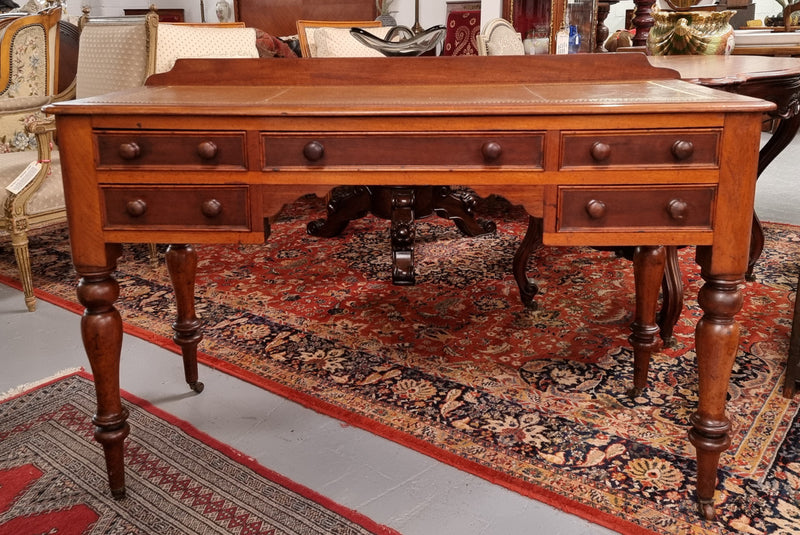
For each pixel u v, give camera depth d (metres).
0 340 2.66
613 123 1.41
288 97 1.62
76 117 1.46
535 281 3.20
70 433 1.97
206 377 2.31
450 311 2.85
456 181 1.47
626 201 1.45
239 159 1.48
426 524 1.56
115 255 1.58
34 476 1.77
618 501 1.61
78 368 2.39
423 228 4.20
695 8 3.09
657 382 2.21
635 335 2.05
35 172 2.91
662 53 3.22
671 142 1.41
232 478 1.74
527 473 1.73
